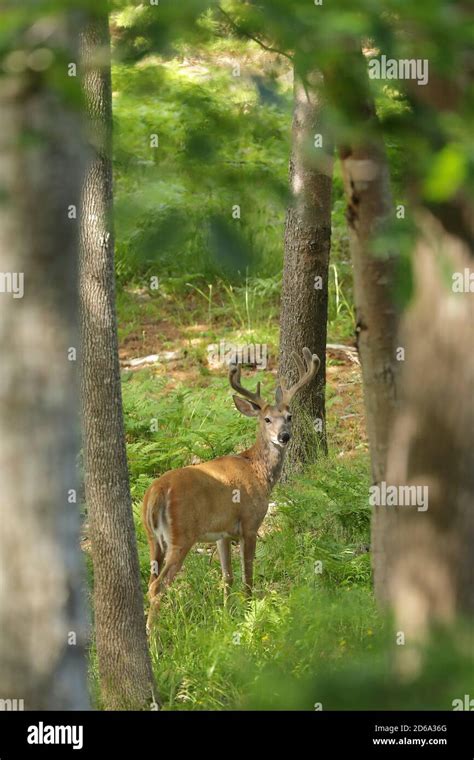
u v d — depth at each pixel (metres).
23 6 4.09
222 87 5.95
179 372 27.80
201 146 5.61
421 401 6.95
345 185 6.66
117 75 5.94
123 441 12.95
